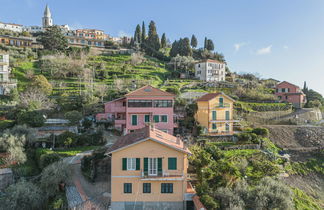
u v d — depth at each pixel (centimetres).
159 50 12925
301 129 4769
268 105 6234
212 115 4362
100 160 2962
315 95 9400
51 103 4984
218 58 12150
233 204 2083
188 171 2911
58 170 2508
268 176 2789
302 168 3653
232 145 3800
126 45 13388
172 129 4122
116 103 4591
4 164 2922
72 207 2225
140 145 2297
